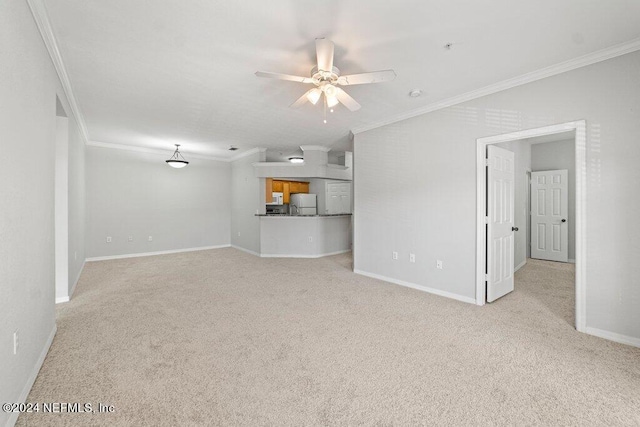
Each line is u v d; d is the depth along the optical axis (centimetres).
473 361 204
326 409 157
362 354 214
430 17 192
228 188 771
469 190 324
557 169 551
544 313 293
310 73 266
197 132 491
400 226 400
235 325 265
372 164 438
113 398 165
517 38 215
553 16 190
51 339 230
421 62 252
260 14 188
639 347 221
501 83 290
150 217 645
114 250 598
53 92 241
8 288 144
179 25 200
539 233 571
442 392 171
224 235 764
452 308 308
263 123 435
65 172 333
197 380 182
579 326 251
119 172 602
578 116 247
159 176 657
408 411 155
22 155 165
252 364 201
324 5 179
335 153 719
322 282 415
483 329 256
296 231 632
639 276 221
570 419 149
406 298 343
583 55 239
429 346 226
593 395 168
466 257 329
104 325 265
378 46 227
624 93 225
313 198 766
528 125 276
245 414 153
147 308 310
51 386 175
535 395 168
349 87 303
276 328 259
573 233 536
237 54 239
